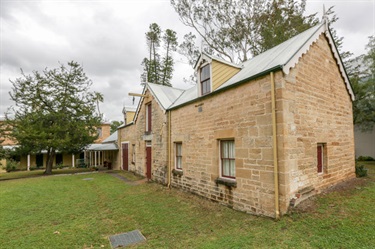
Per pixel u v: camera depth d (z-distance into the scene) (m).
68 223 5.51
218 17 15.19
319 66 6.36
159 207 6.71
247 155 5.66
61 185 11.41
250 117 5.61
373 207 4.84
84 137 18.28
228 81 7.30
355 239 3.52
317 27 6.56
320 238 3.65
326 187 6.15
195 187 8.07
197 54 16.67
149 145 12.88
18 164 24.53
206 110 7.54
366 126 14.10
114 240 4.43
